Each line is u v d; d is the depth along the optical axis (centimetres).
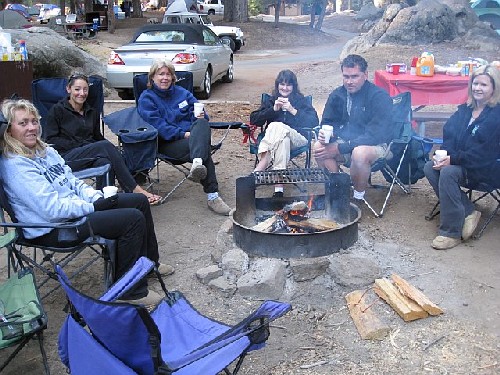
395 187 559
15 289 291
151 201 420
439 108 884
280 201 447
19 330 257
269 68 1566
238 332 228
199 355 218
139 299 350
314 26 2905
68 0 3738
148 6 4453
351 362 303
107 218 338
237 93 1162
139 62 1022
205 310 356
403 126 493
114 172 459
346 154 496
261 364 304
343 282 367
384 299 352
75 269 414
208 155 504
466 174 428
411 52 1316
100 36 2388
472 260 409
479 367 296
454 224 428
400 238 446
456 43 1382
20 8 2636
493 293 365
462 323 335
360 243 416
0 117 349
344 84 488
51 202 322
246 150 715
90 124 505
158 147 530
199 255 430
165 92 542
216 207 508
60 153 486
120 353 223
